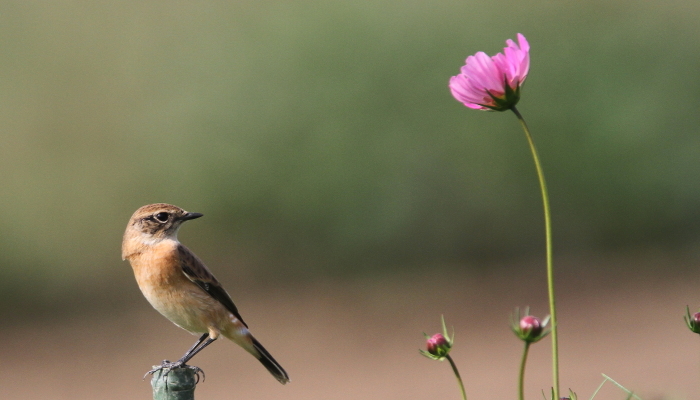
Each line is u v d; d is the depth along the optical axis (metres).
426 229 20.23
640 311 16.28
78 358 16.22
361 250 20.19
